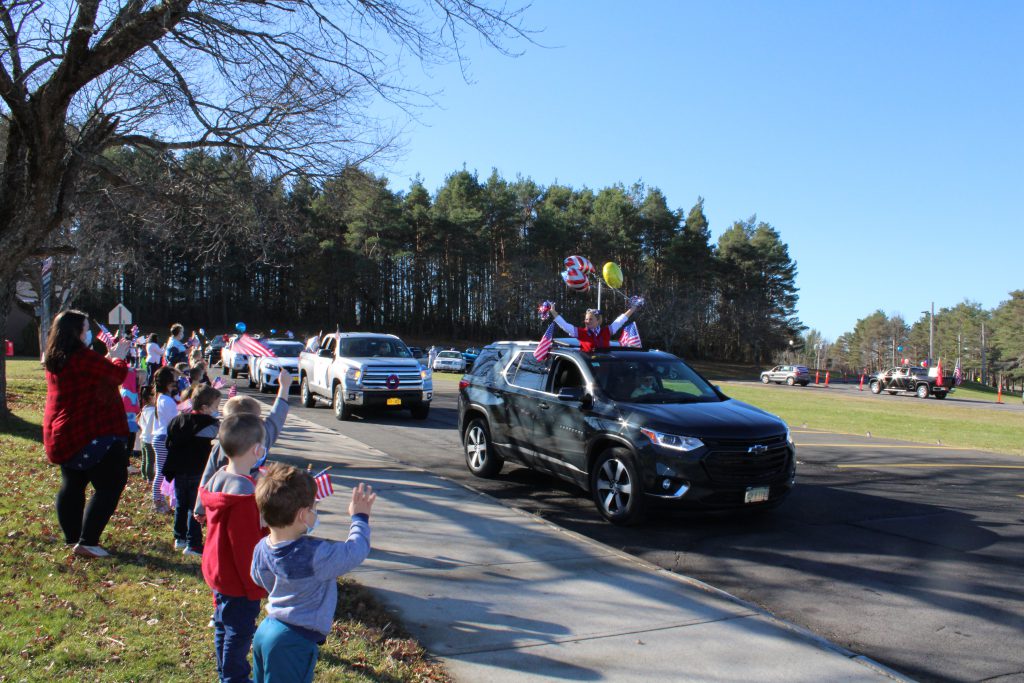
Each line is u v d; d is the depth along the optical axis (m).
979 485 9.81
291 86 9.48
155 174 10.62
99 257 23.09
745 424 7.11
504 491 8.95
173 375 6.88
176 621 4.31
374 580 5.23
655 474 6.95
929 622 4.97
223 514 3.24
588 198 76.19
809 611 5.16
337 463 9.98
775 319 85.75
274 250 11.51
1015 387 114.25
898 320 131.50
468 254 68.06
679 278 76.62
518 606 4.87
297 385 22.73
